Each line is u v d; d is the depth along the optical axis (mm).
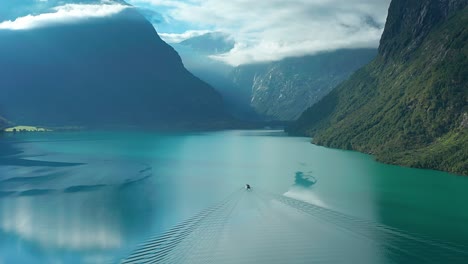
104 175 150625
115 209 103188
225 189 123375
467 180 135250
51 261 74000
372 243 74000
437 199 108125
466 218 89750
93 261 72562
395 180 135375
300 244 73688
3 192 123375
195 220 90250
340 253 69688
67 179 142875
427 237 77062
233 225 84688
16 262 74125
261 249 71625
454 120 183125
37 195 119188
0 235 86125
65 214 99625
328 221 86500
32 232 87562
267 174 149375
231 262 66938
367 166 167750
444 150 163250
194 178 143250
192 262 68375
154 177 145875
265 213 92938
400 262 66125
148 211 100000
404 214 92688
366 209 96688
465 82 189875
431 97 197750
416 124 196875
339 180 135375
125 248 77000
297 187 123938
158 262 70000
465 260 66562
